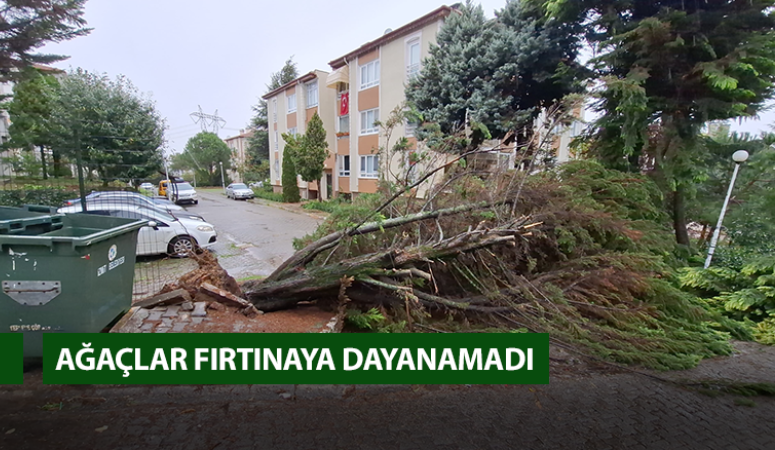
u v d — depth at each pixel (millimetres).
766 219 7656
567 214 4688
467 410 2918
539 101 10984
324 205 19641
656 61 6641
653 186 6180
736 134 9016
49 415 2547
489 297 4355
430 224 4805
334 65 21641
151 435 2406
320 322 3980
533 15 9773
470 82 10578
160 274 7121
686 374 3730
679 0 6785
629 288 4629
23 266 2779
